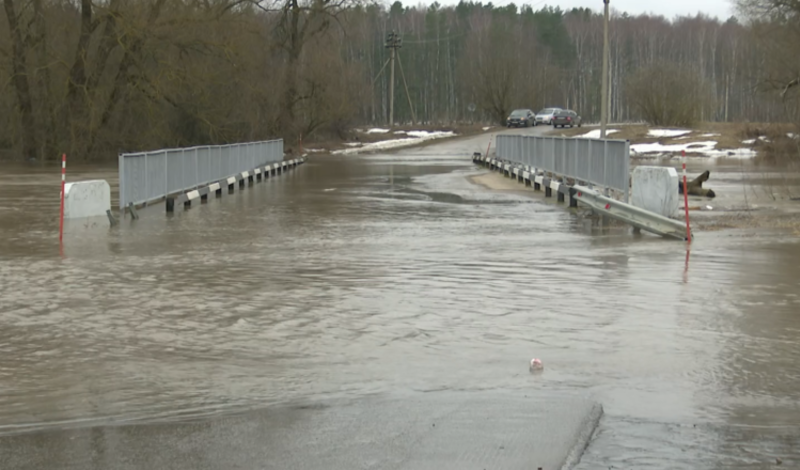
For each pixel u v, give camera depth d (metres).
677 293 10.76
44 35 49.06
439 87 134.12
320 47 66.25
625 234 16.98
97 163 47.84
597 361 7.72
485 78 98.50
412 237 16.61
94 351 8.11
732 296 10.55
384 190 29.25
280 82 61.91
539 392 6.80
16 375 7.34
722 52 127.12
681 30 141.88
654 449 5.53
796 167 35.38
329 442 5.65
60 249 14.91
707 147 60.59
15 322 9.29
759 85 53.19
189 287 11.29
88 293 10.88
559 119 83.69
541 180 27.56
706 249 14.69
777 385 7.00
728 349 8.11
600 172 23.14
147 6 49.09
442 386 6.99
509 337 8.59
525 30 136.38
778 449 5.54
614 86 137.75
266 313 9.70
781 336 8.59
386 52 132.88
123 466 5.24
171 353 8.05
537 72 113.19
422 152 65.69
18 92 49.28
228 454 5.44
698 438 5.74
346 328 8.98
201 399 6.67
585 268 12.73
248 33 52.94
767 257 13.72
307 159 54.47
